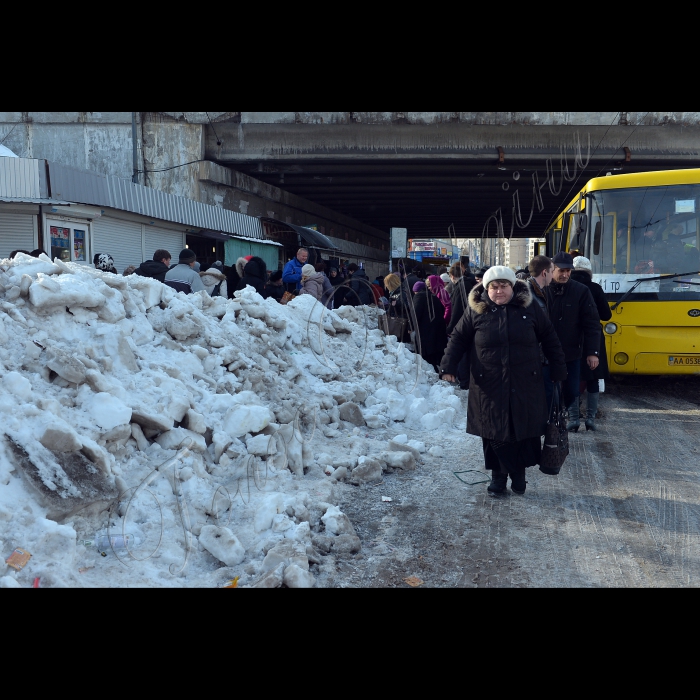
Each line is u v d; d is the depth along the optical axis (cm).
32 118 2439
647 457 639
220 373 603
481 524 460
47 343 455
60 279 510
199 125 2459
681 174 938
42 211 1311
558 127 2459
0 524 315
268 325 788
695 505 500
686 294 915
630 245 940
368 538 433
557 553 411
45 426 370
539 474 582
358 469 545
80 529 359
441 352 1050
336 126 2492
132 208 1584
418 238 5441
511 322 489
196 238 2009
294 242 2727
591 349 678
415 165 2630
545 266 689
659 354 922
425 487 540
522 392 484
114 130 2436
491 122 2406
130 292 592
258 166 2662
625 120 2362
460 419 775
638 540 432
